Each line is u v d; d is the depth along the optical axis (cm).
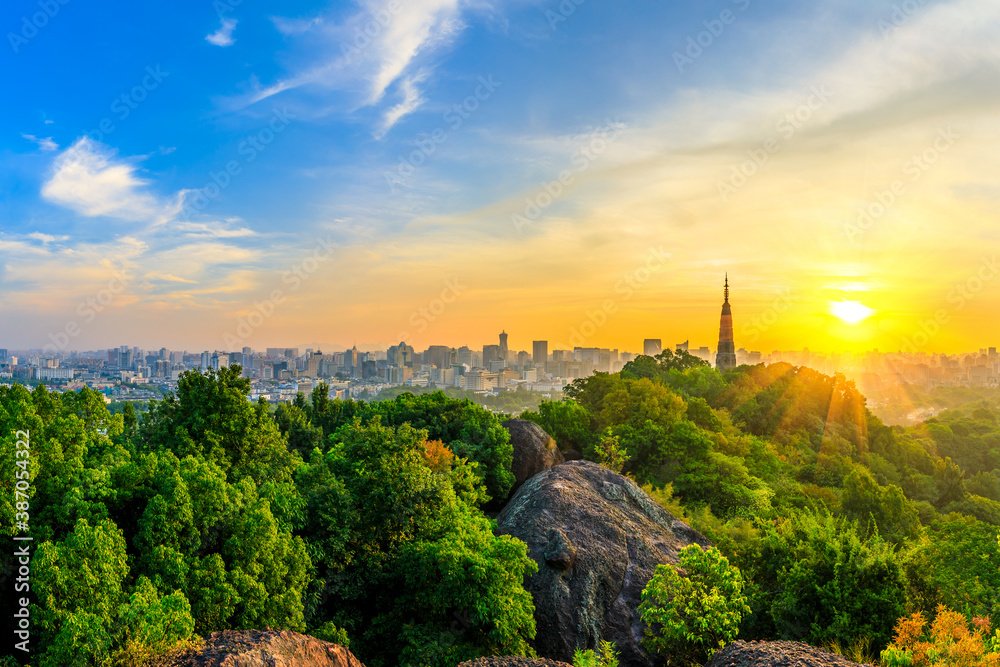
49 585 1309
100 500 1684
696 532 2900
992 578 1827
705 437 5241
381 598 2211
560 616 2291
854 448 8669
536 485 3075
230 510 1777
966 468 11700
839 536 1888
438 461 3133
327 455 3164
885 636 1598
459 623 2095
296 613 1741
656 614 1889
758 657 1253
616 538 2653
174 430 2441
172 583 1533
